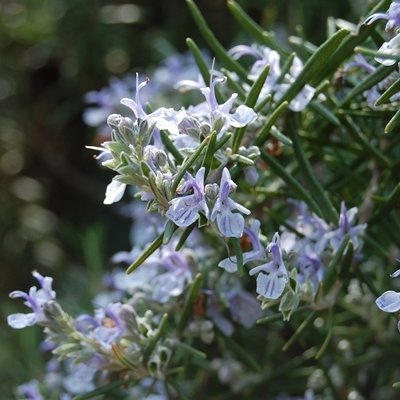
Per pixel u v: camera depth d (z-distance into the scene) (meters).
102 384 0.42
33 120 0.81
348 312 0.45
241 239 0.38
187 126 0.35
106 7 0.74
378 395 0.48
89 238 0.63
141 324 0.39
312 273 0.37
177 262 0.40
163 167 0.34
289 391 0.48
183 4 0.73
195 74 0.55
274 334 0.47
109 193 0.35
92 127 0.78
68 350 0.38
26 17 0.75
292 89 0.38
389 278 0.43
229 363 0.47
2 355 0.60
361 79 0.39
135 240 0.53
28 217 0.80
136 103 0.35
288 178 0.38
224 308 0.42
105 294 0.53
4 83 0.80
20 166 0.82
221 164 0.35
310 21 0.65
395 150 0.42
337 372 0.46
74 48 0.74
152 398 0.46
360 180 0.41
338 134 0.42
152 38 0.73
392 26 0.35
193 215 0.33
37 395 0.47
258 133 0.37
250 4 0.68
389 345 0.44
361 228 0.38
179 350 0.40
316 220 0.38
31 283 0.77
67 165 0.82
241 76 0.40
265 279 0.34
